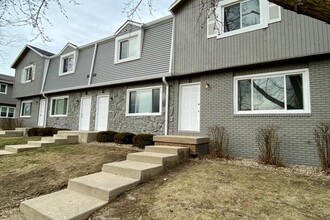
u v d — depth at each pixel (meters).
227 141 6.98
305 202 3.51
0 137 11.91
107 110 11.16
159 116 8.98
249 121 6.73
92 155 6.86
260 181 4.45
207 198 3.67
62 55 13.88
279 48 6.24
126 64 10.25
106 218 3.21
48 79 14.71
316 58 5.88
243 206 3.39
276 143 5.91
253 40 6.73
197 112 8.05
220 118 7.32
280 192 3.90
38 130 12.59
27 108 16.81
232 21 7.34
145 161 5.36
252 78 6.93
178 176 4.79
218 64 7.35
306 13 1.92
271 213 3.17
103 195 3.74
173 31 8.75
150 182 4.50
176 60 8.46
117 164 5.07
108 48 11.38
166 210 3.31
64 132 10.37
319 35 5.68
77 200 3.72
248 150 6.64
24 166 6.14
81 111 12.46
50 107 14.55
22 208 3.70
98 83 11.19
